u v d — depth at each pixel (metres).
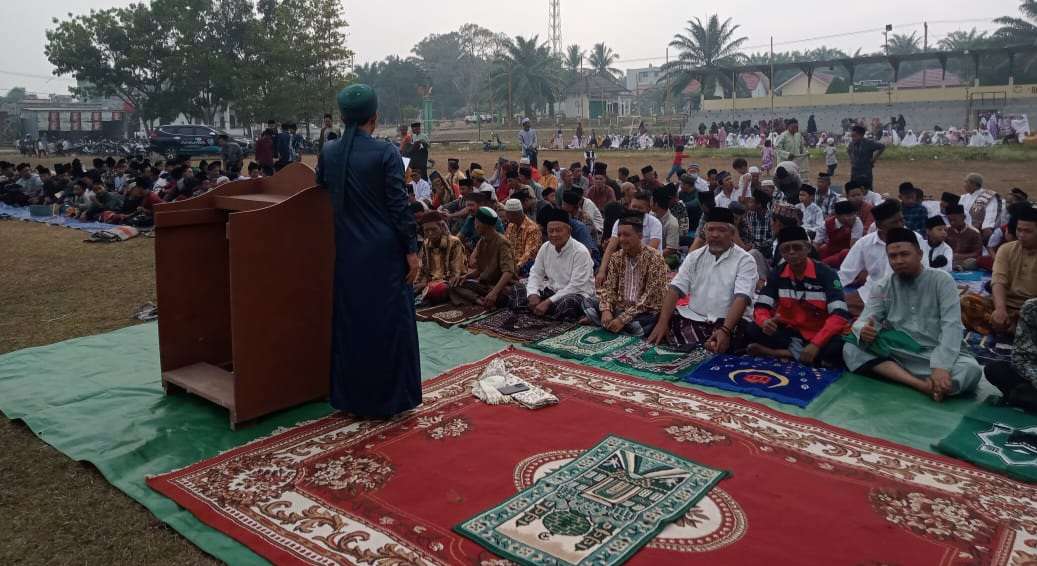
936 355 4.63
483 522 3.14
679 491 3.38
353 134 4.13
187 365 4.98
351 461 3.78
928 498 3.34
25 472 3.82
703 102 49.53
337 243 4.19
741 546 2.95
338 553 2.97
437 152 36.91
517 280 7.12
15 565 3.02
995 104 39.28
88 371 5.31
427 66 94.19
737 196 11.23
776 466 3.66
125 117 56.94
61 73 39.34
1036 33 48.62
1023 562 2.85
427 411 4.45
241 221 4.12
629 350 5.60
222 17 38.56
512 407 4.48
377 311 4.13
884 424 4.24
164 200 13.77
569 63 72.25
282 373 4.43
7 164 17.42
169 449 4.05
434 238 7.17
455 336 6.17
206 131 30.77
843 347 5.09
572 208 8.11
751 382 4.86
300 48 36.66
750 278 5.49
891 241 4.76
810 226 9.07
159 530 3.26
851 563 2.84
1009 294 5.52
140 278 8.65
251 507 3.35
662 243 8.34
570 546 2.94
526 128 18.72
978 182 9.25
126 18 38.62
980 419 4.19
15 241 11.64
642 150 38.09
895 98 42.47
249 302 4.22
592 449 3.85
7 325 6.63
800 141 15.13
